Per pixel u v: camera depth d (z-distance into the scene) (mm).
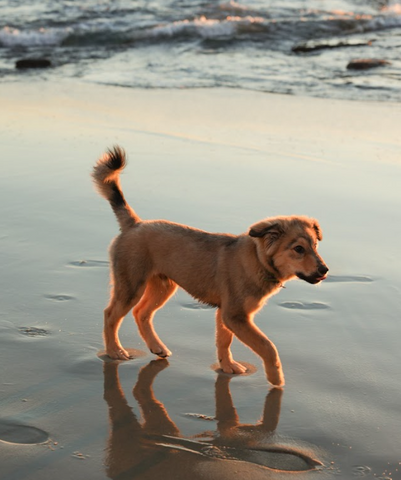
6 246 7250
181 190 9047
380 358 5195
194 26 22047
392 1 27375
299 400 4680
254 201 8664
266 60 18797
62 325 5672
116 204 5734
